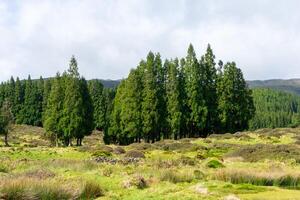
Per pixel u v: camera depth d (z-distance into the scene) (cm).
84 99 7306
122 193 1816
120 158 3703
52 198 1555
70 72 7231
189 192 1811
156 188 1922
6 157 3603
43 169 2331
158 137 7475
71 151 4800
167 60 7781
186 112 7569
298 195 1845
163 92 7556
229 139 6266
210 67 8000
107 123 7825
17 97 12000
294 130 7131
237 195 1817
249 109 8550
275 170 2548
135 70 7369
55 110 7375
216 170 2536
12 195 1490
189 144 5272
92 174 2378
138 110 7281
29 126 11381
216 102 7906
